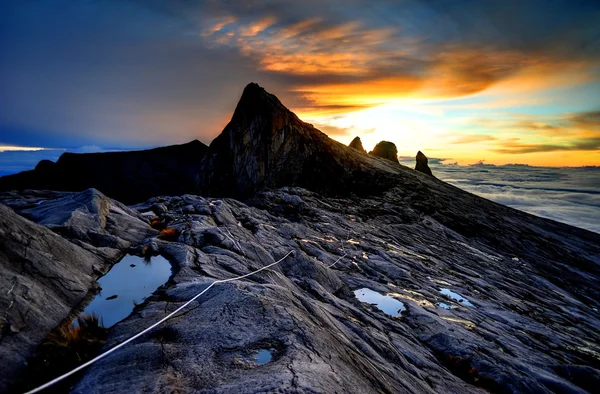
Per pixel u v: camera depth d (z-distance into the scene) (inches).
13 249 263.1
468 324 585.0
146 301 292.2
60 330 224.1
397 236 1272.1
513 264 1457.9
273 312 260.1
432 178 3223.4
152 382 172.2
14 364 178.5
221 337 221.3
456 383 373.4
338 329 327.0
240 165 2073.1
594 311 1141.1
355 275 708.0
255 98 2191.2
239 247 528.4
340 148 2501.2
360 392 190.7
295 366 185.9
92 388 169.8
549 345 610.2
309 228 997.2
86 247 382.6
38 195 639.8
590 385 467.8
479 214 2177.7
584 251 2139.5
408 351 405.4
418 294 687.7
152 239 468.4
